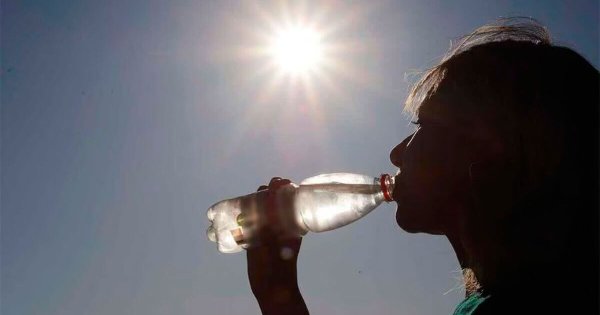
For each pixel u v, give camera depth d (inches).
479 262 50.7
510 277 47.8
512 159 49.5
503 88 51.2
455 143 53.4
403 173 56.8
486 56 53.5
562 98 49.4
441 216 54.8
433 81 57.4
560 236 46.4
